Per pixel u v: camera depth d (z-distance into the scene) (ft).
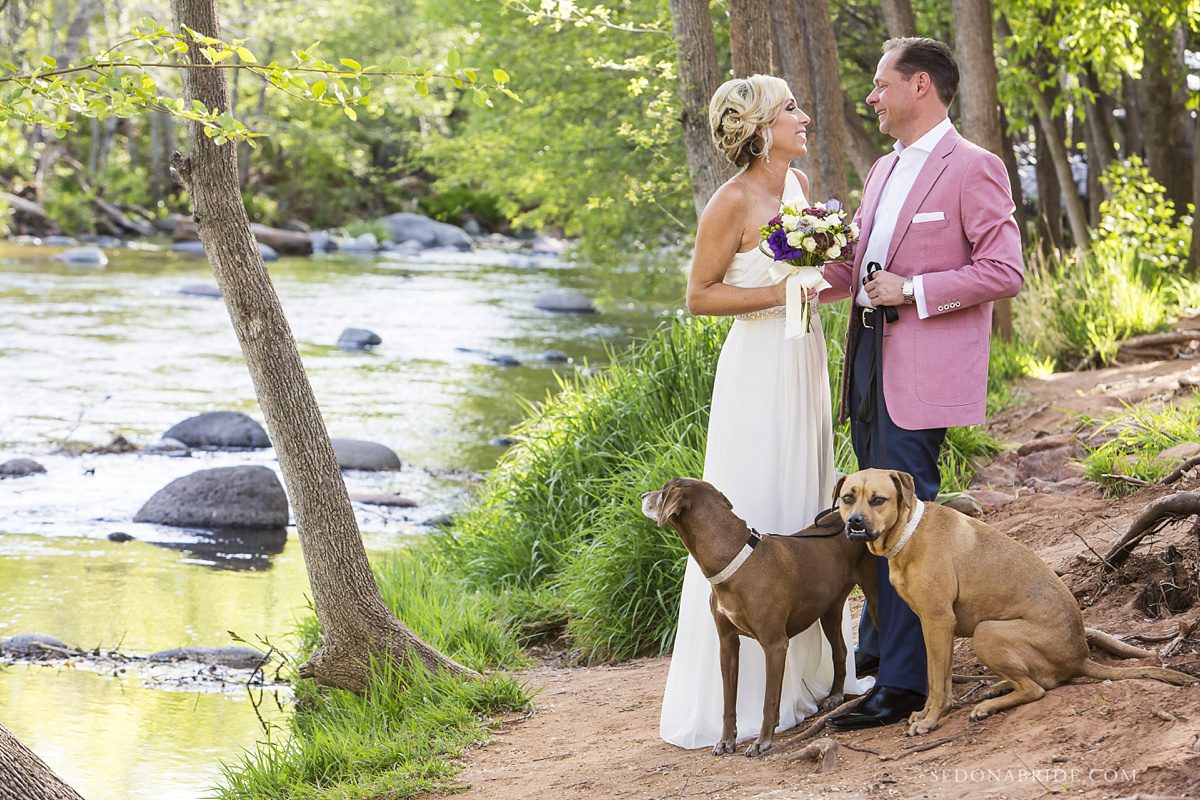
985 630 15.07
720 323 35.17
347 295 104.32
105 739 24.40
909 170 17.04
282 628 32.17
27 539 40.04
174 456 51.78
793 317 17.19
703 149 34.65
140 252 135.33
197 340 78.69
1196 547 18.76
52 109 20.44
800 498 18.37
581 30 57.57
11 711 25.86
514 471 37.19
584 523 33.63
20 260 118.93
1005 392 39.04
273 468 50.29
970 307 16.65
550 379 69.10
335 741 22.03
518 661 27.94
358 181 185.06
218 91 23.59
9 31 121.19
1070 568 20.65
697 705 18.37
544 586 32.63
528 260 150.00
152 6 124.06
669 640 27.58
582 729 21.27
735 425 18.38
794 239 16.75
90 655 29.73
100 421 56.49
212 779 22.39
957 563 15.23
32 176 152.46
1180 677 14.30
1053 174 64.18
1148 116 57.62
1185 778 11.99
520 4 37.11
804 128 18.17
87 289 99.91
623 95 61.00
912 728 15.42
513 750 20.70
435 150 83.61
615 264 76.33
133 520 42.83
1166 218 51.80
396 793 19.15
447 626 28.27
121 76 19.11
